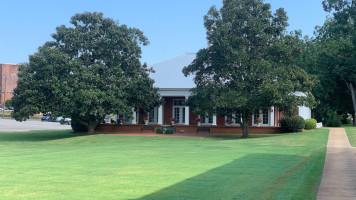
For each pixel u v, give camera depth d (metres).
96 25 31.09
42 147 23.83
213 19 28.81
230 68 28.25
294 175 10.67
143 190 8.62
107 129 36.69
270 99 26.36
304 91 27.58
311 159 14.48
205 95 27.84
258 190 8.62
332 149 18.61
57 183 9.52
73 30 31.22
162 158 14.93
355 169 11.87
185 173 11.03
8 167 12.56
